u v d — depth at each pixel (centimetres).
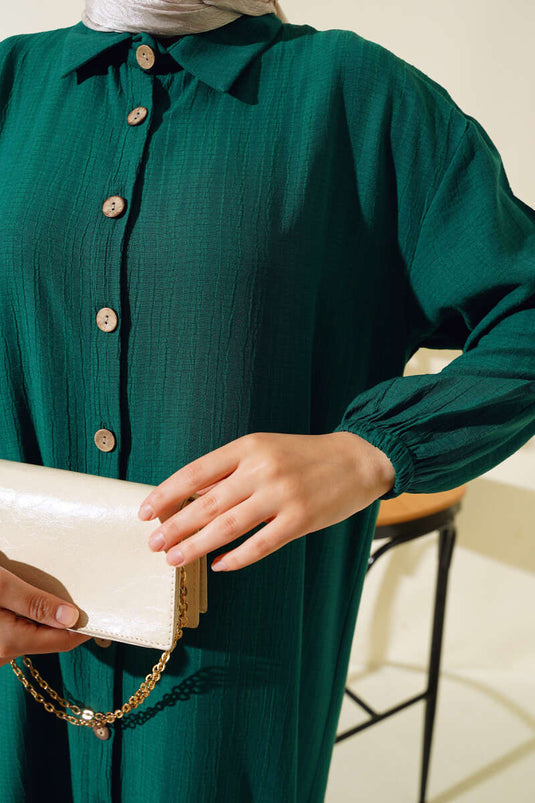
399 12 131
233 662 55
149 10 50
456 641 176
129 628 48
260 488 42
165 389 53
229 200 50
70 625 48
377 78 52
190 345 51
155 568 48
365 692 169
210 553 54
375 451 47
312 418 59
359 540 65
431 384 49
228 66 51
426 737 136
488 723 161
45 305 54
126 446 55
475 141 53
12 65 60
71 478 51
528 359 50
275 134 51
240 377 52
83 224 52
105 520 49
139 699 54
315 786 70
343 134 53
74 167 53
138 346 52
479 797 139
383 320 59
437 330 62
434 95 54
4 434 61
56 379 55
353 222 55
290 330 52
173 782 56
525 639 174
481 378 49
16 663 60
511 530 165
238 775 57
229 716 56
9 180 56
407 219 55
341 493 44
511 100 136
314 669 64
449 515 120
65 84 56
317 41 54
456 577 171
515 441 55
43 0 126
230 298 50
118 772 60
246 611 54
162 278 51
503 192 56
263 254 50
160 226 50
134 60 53
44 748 65
